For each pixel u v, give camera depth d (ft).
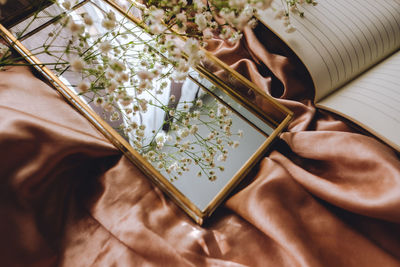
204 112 2.56
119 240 2.23
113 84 1.54
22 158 2.14
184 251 2.22
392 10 2.85
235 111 2.68
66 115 2.49
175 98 2.63
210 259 2.20
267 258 2.22
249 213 2.29
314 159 2.59
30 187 2.15
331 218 2.31
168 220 2.35
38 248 2.07
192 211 2.11
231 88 2.74
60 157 2.26
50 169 2.24
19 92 2.47
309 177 2.43
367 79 2.77
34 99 2.48
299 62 2.81
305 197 2.40
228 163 2.39
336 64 2.63
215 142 2.44
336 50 2.63
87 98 2.48
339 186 2.37
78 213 2.34
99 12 2.83
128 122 2.45
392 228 2.32
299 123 2.85
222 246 2.27
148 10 1.90
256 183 2.40
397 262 2.11
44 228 2.21
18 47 2.62
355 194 2.27
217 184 2.29
